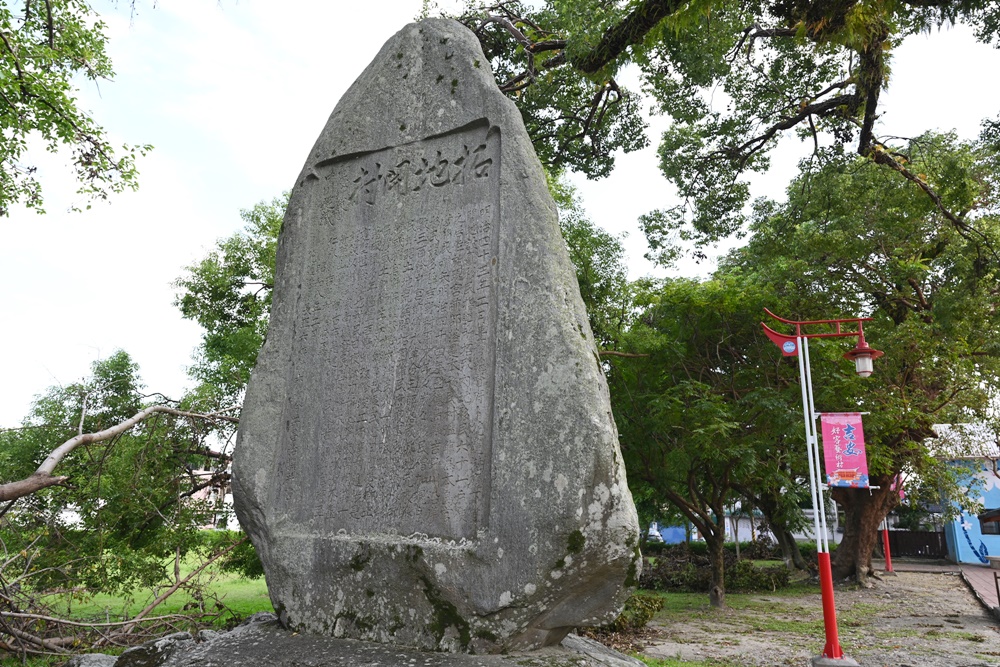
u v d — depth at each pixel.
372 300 3.85
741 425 11.20
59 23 9.05
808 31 8.01
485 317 3.41
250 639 3.36
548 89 10.98
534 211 3.42
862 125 10.27
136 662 3.46
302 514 3.71
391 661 2.91
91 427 8.73
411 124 4.04
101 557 7.53
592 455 2.90
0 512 6.75
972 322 11.74
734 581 14.41
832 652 6.23
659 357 11.45
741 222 12.83
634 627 8.78
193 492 8.99
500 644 2.91
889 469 12.18
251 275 12.79
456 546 3.11
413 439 3.45
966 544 21.53
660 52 10.37
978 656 7.37
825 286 12.80
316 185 4.32
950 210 11.49
